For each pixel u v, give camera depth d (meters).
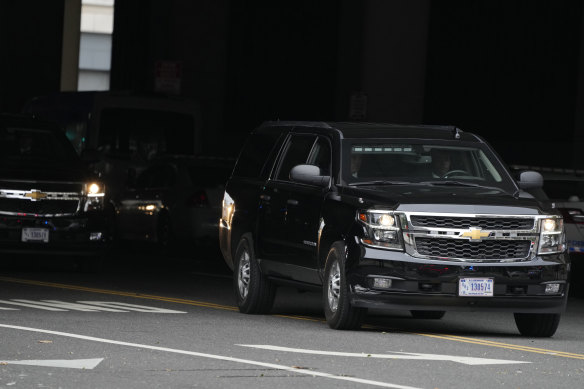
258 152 40.56
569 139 82.25
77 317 34.97
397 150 36.41
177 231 68.31
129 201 73.44
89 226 51.81
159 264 61.97
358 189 34.47
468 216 33.09
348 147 36.09
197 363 26.45
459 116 90.88
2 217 50.50
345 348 29.67
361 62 87.38
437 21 92.69
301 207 36.31
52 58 119.19
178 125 81.44
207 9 102.69
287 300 44.50
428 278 32.66
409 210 32.94
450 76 91.62
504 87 87.19
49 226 51.06
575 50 81.75
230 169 69.56
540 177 36.88
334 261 34.00
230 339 30.80
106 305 39.28
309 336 31.95
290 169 38.12
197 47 102.50
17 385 23.28
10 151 53.56
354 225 33.34
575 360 29.09
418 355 28.78
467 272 32.81
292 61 104.69
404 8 87.50
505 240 33.34
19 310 36.44
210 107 103.19
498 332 36.00
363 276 32.81
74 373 24.77
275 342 30.47
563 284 33.78
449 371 26.42
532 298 33.34
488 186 36.03
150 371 25.20
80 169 52.94
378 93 87.31
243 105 108.19
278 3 106.06
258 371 25.53
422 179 35.72
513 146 86.25
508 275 33.09
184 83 102.31
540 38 84.44
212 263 64.56
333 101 101.38
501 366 27.47
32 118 55.88
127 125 79.81
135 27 122.75
